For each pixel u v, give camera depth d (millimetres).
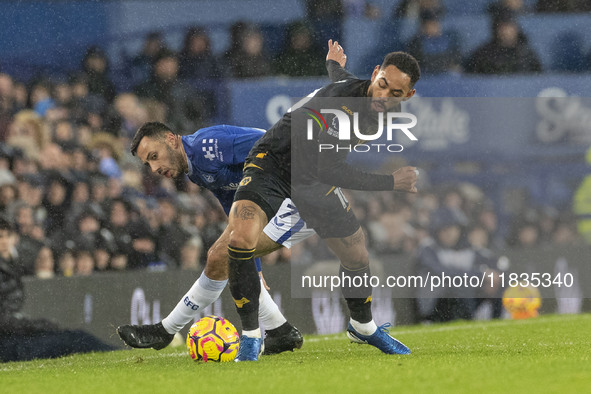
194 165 14258
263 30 30906
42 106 27219
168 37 31406
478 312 22547
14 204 19750
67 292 17344
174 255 22938
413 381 9953
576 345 15000
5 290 16625
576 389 9133
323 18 30828
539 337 17531
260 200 12312
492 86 25594
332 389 9523
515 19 31953
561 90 26234
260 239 13758
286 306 20281
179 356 15305
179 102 29281
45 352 16938
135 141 14211
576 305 23797
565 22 32344
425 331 19953
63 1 30516
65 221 21438
